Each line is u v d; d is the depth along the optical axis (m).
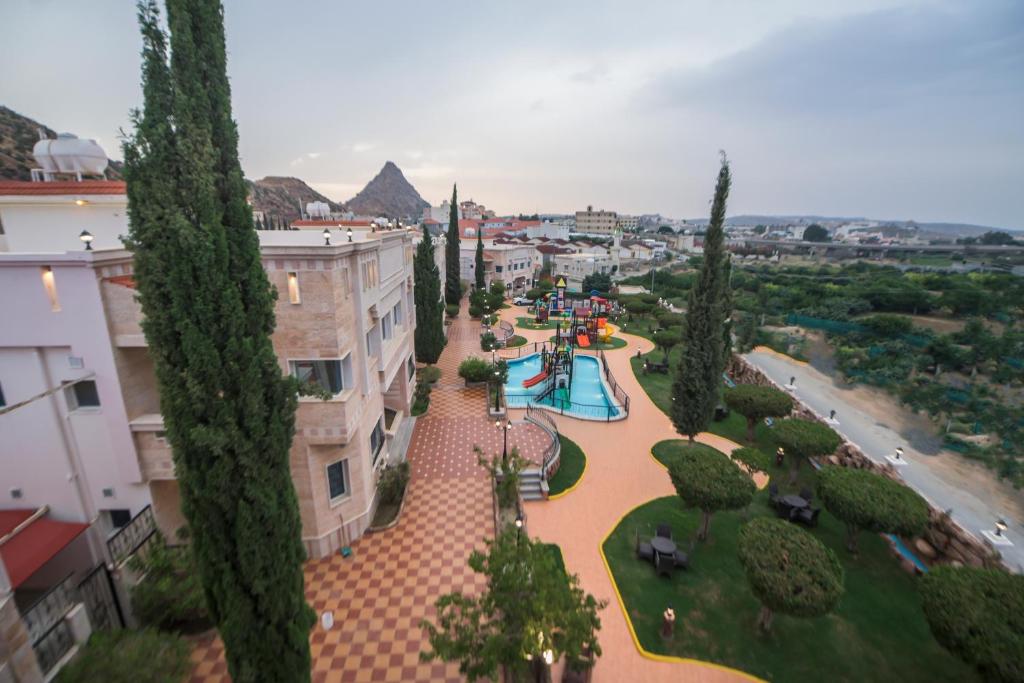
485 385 29.25
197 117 7.05
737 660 10.94
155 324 7.12
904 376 37.62
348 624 11.44
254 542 7.92
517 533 10.02
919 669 10.77
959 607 9.27
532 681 9.59
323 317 11.95
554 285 74.44
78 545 11.52
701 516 16.66
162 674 8.12
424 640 11.02
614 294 62.47
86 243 9.84
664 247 124.81
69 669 7.63
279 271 11.62
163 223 6.90
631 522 16.23
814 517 15.94
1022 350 34.59
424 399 25.36
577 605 8.50
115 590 10.23
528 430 22.81
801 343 48.84
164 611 10.39
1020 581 9.76
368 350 16.38
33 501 11.24
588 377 34.09
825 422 22.91
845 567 14.15
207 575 8.03
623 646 11.32
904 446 27.64
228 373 7.51
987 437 27.69
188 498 7.70
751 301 62.12
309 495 13.20
